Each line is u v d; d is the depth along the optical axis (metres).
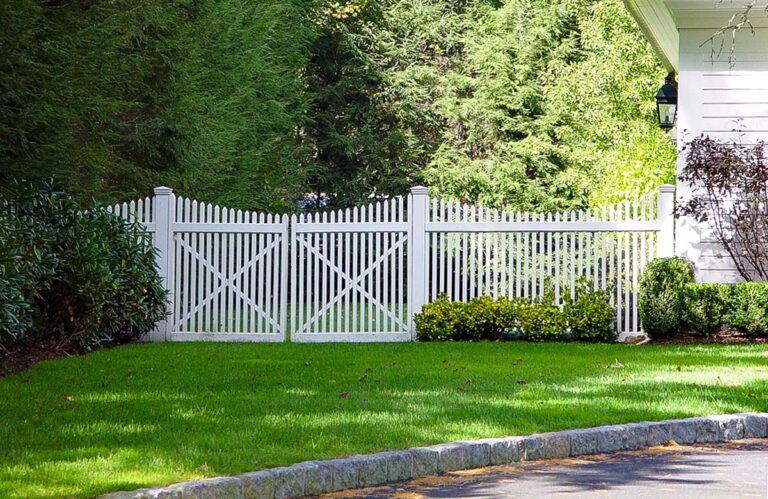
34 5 15.25
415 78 33.72
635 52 27.64
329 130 33.69
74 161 17.22
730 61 15.17
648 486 6.94
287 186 29.55
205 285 16.42
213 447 7.24
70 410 8.83
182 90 21.88
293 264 16.22
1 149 15.68
